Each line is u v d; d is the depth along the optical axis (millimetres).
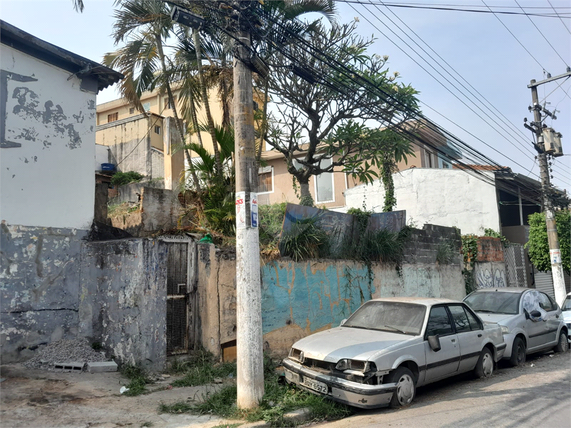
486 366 8477
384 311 7926
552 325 11305
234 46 6801
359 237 12648
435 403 6801
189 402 6477
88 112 9148
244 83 6754
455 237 17391
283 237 10297
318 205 24312
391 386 6270
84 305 8508
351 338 7035
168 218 12031
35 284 7965
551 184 17656
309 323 10375
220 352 8742
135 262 8016
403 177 23328
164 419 5824
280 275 9922
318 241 10867
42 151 8375
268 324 9523
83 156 8961
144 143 23922
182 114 12938
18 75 8188
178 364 8258
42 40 8320
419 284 14484
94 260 8570
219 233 10352
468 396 7223
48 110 8531
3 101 7961
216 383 7566
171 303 8914
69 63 8852
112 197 20141
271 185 23984
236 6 6840
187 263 9273
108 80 9531
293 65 8680
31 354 7766
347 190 24234
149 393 6883
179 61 12602
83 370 7586
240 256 6410
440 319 7660
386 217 13672
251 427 5578
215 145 11523
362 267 12148
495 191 21844
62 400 6234
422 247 15062
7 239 7734
